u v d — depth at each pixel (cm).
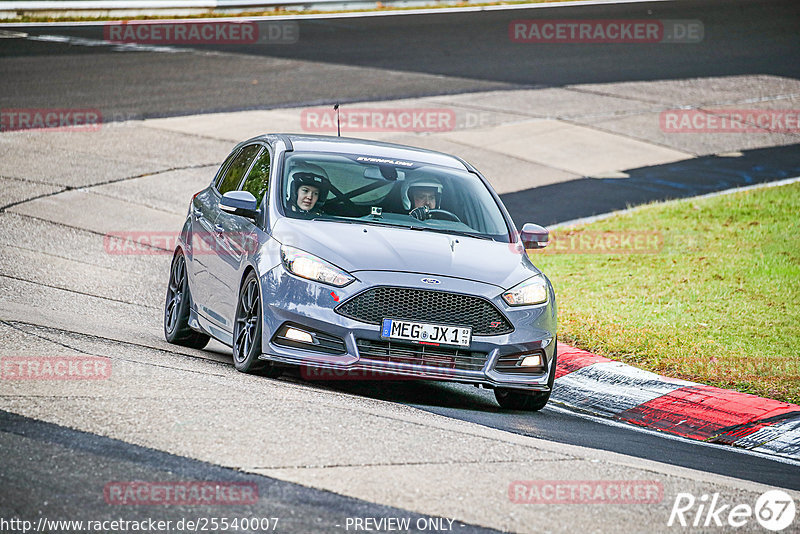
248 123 7875
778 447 2848
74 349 2864
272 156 3278
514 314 2839
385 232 2981
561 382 3425
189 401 2362
